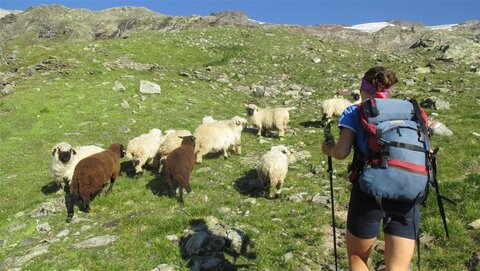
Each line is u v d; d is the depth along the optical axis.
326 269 7.23
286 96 29.00
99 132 18.78
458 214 8.62
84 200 10.55
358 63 40.56
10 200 12.14
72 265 7.76
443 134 15.93
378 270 6.94
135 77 29.08
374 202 4.59
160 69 33.34
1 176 14.41
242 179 12.67
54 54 33.78
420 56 50.62
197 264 7.39
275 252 7.72
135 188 12.18
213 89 29.16
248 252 7.79
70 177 12.29
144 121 20.62
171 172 11.02
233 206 10.45
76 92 23.97
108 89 25.08
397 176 4.38
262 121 18.78
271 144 17.33
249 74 35.28
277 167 10.77
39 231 9.83
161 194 11.57
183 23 113.94
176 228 8.85
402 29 111.19
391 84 4.95
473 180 10.23
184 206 10.41
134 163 13.55
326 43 51.97
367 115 4.66
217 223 8.65
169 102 24.27
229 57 41.75
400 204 4.50
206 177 12.79
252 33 53.56
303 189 11.28
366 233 4.70
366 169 4.55
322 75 35.00
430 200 9.18
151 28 133.75
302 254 7.68
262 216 9.51
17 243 9.38
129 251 8.13
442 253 7.41
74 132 18.89
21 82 26.00
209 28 58.19
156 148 13.76
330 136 5.19
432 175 4.73
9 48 36.38
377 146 4.54
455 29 137.00
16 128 19.48
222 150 16.08
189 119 21.72
